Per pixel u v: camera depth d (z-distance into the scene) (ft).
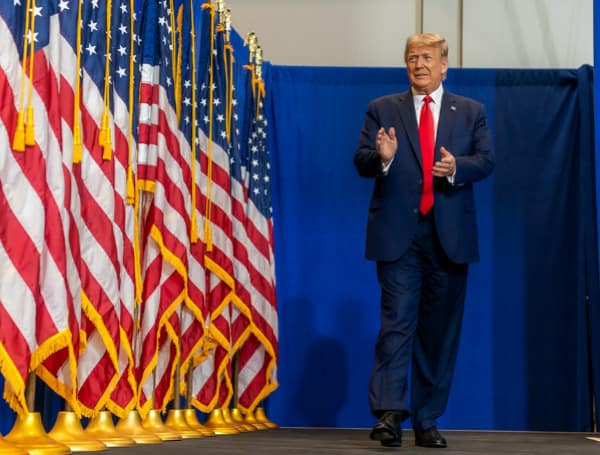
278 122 28.04
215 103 21.48
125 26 15.99
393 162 16.52
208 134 20.85
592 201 27.09
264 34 30.48
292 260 27.58
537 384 26.96
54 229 12.44
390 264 16.16
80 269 13.61
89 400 14.84
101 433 15.19
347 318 27.35
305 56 30.37
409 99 17.04
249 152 24.61
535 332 27.14
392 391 15.49
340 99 28.14
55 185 12.51
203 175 20.38
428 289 16.48
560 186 27.58
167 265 17.88
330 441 18.29
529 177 27.66
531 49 30.14
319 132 28.04
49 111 12.57
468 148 16.83
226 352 21.71
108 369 15.06
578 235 27.35
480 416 26.89
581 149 27.35
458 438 21.53
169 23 18.16
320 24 30.48
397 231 16.06
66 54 13.46
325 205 27.78
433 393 16.78
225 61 22.20
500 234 27.50
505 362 27.07
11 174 11.96
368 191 27.84
